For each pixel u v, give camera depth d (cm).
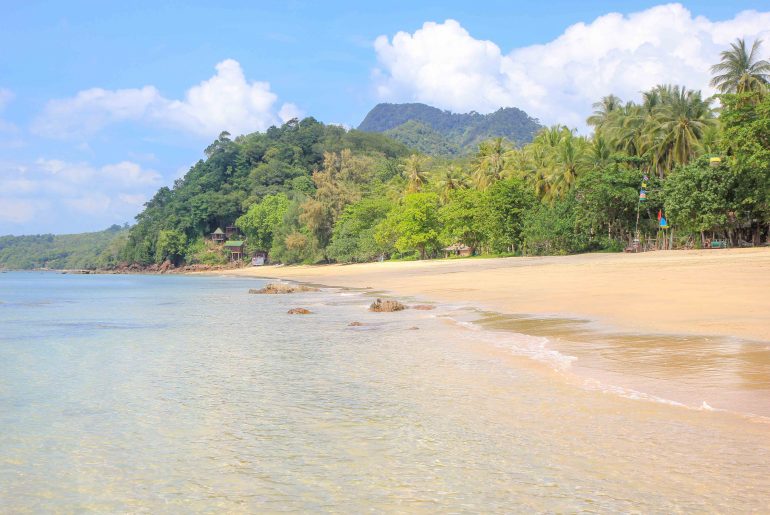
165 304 3834
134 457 746
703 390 968
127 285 8050
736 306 1995
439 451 731
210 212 19075
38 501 614
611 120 8519
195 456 744
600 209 7294
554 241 7694
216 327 2314
